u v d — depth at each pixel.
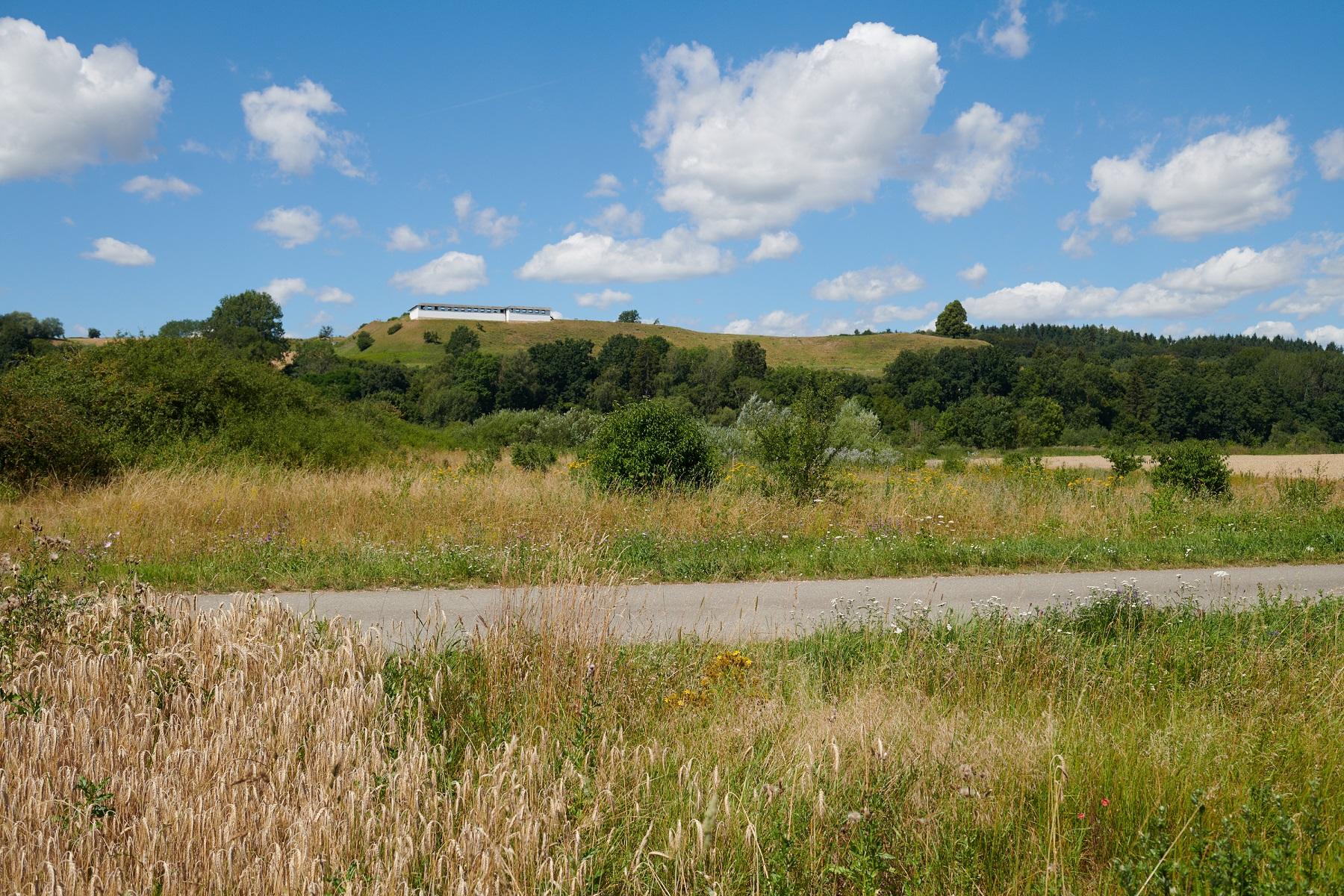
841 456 24.28
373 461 21.70
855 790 3.60
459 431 42.44
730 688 5.06
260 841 3.04
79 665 4.18
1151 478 18.78
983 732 4.43
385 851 3.05
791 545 10.94
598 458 15.02
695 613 7.59
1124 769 3.88
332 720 3.82
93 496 12.91
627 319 156.75
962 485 17.20
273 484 14.03
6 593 5.26
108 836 3.11
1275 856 2.97
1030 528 13.02
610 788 3.54
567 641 5.04
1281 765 4.06
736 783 3.77
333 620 5.25
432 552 9.80
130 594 5.24
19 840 2.98
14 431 14.36
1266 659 5.58
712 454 16.03
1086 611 7.01
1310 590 9.10
